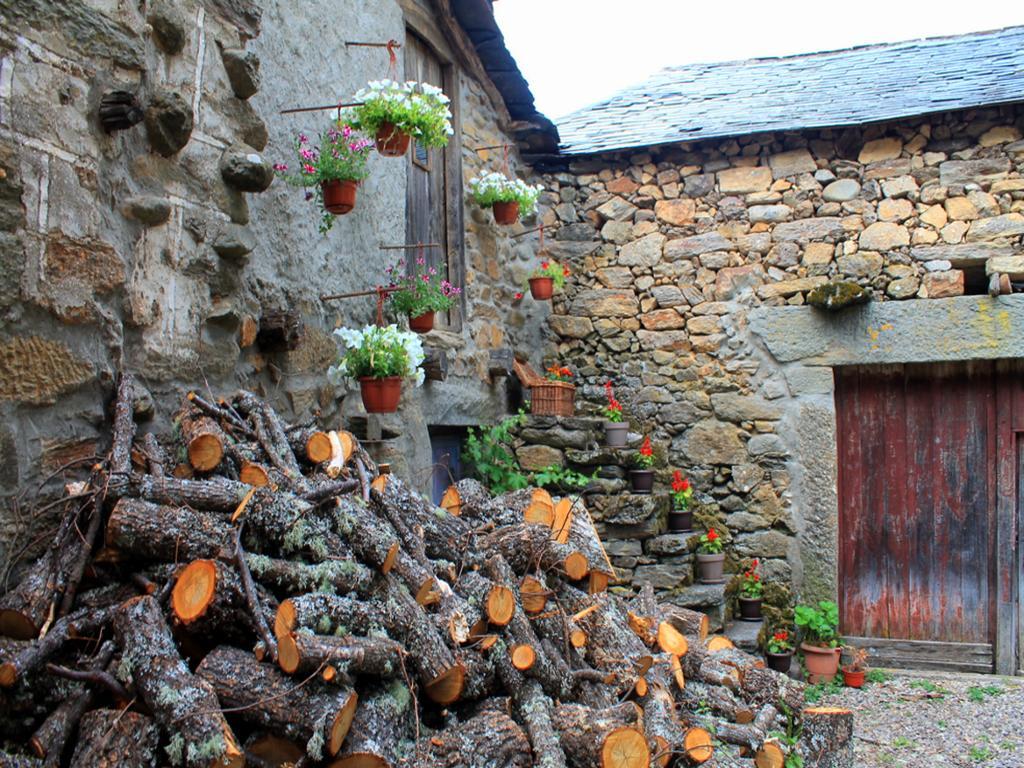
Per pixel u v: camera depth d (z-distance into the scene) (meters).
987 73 6.42
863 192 6.24
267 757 2.14
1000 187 5.92
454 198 5.98
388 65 5.12
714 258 6.57
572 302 6.92
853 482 6.43
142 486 2.49
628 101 7.64
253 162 3.42
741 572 6.41
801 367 6.35
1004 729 5.02
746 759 3.14
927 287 6.07
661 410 6.66
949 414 6.24
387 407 4.11
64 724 2.09
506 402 6.49
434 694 2.55
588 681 2.99
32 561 2.48
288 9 4.08
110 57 2.82
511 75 6.41
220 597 2.29
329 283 4.29
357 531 2.68
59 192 2.62
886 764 4.53
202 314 3.27
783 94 7.03
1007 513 6.11
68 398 2.65
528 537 3.37
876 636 6.37
